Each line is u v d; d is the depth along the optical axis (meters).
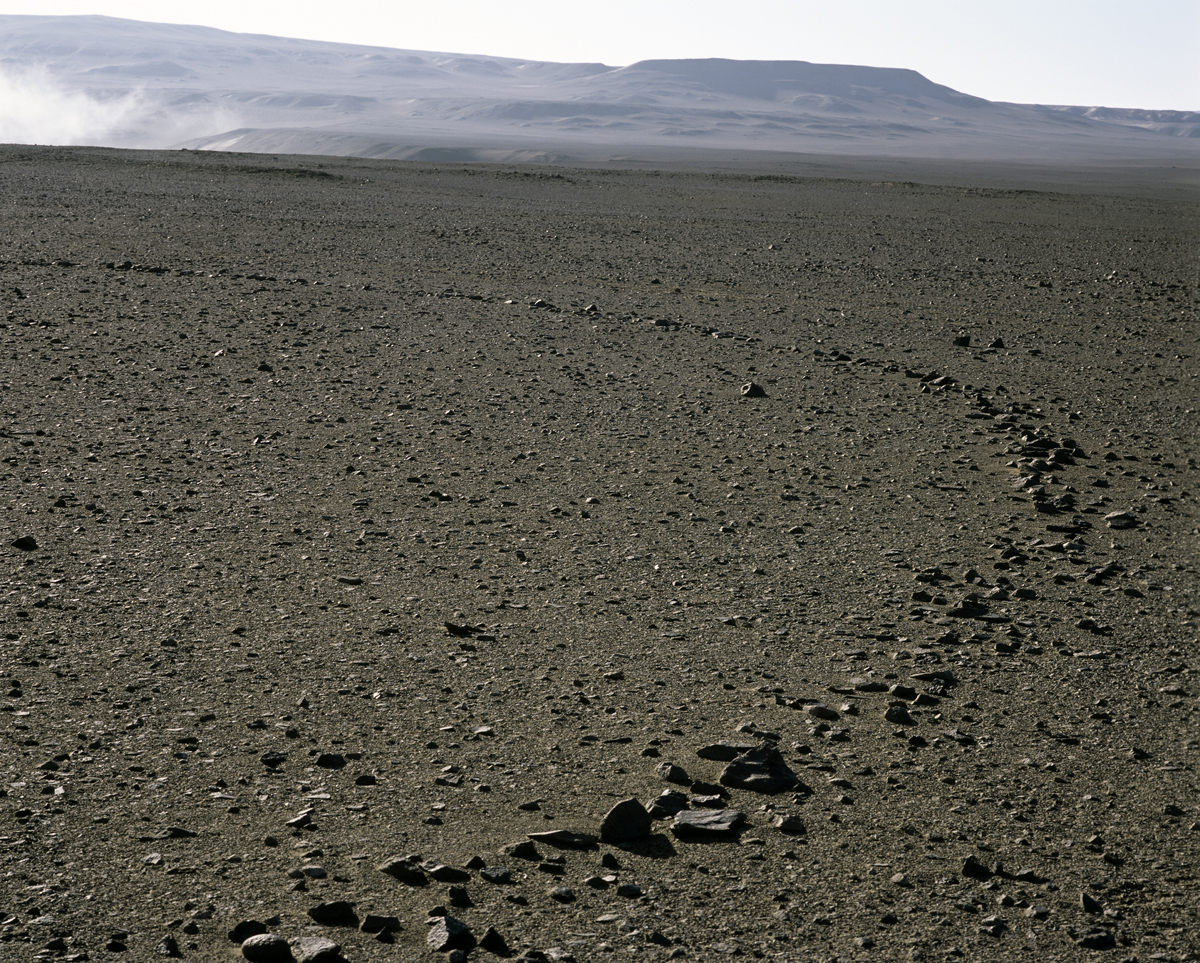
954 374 15.26
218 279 19.25
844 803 4.86
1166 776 5.23
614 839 4.48
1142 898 4.24
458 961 3.64
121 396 11.73
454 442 10.84
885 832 4.64
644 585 7.52
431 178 41.56
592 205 35.75
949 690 6.09
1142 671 6.45
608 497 9.45
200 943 3.72
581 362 14.70
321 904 3.95
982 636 6.88
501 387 13.14
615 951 3.78
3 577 6.97
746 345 16.39
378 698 5.68
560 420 11.88
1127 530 9.20
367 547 7.95
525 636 6.59
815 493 9.84
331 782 4.84
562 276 21.89
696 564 7.97
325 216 29.03
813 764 5.21
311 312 16.88
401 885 4.12
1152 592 7.78
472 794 4.80
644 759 5.18
